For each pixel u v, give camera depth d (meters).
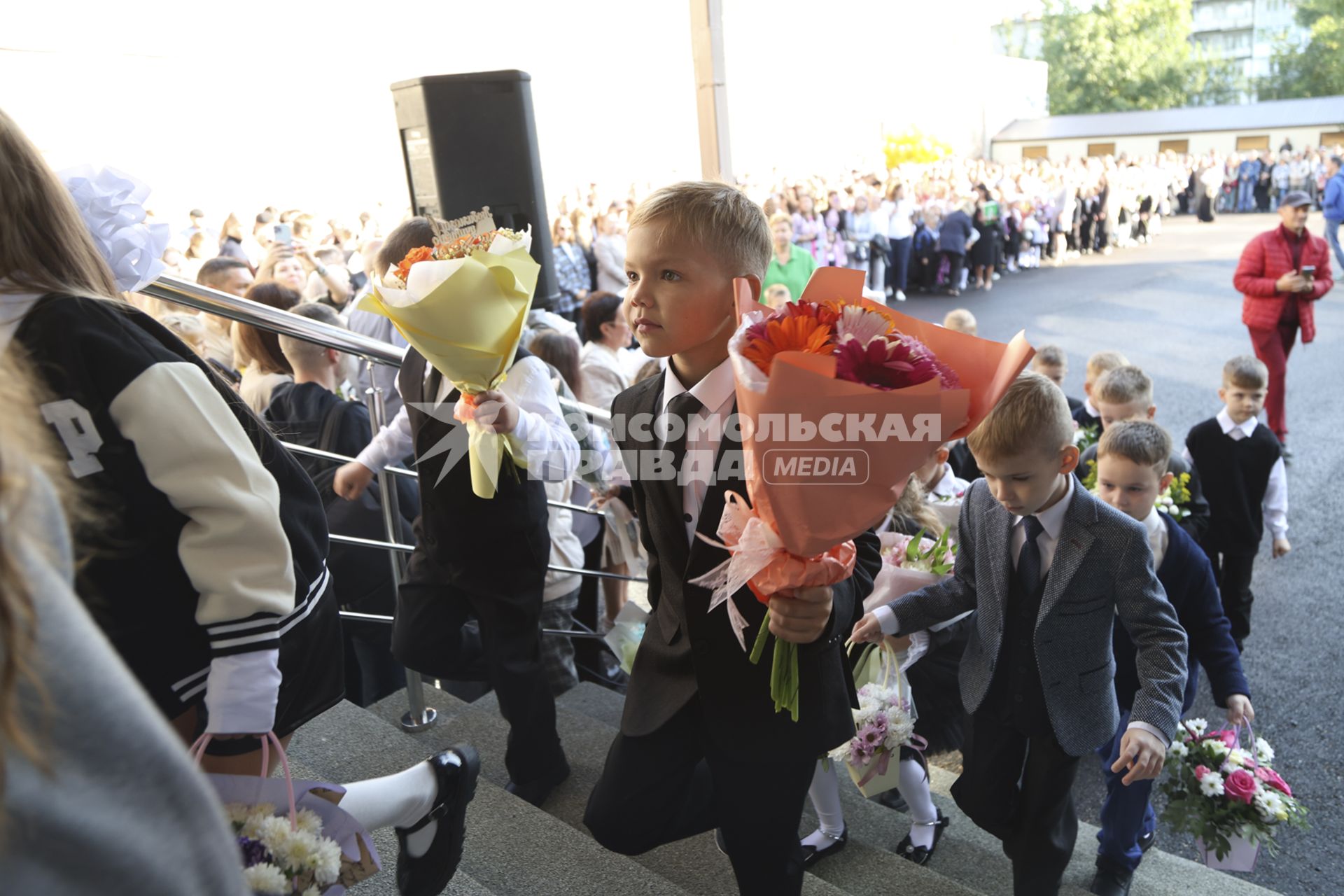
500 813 2.21
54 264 1.24
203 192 11.20
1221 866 2.49
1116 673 2.59
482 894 1.80
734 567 1.44
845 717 1.72
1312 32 44.47
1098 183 19.02
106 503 1.17
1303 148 28.02
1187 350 10.37
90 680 0.57
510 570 2.41
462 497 2.37
